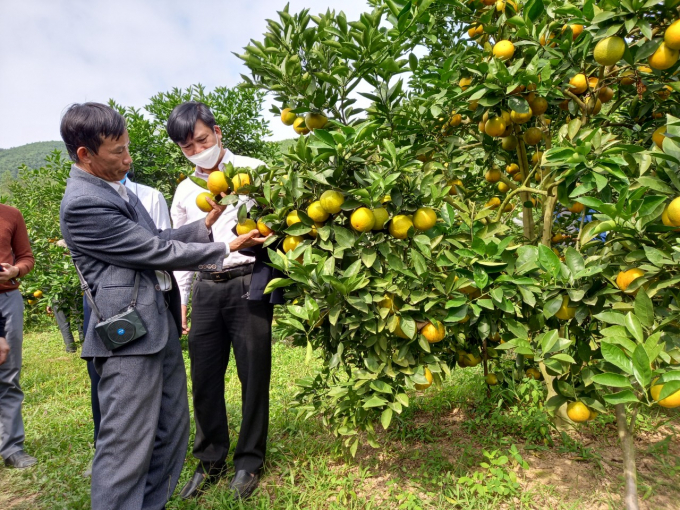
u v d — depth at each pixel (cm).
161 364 199
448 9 271
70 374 542
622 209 158
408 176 204
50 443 328
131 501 184
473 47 266
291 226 200
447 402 351
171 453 216
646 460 265
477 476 248
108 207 188
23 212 696
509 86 210
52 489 267
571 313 187
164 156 652
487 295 196
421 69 288
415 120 280
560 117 282
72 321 684
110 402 185
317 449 292
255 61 215
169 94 666
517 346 186
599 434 298
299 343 244
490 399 337
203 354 257
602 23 175
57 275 574
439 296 203
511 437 293
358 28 219
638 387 177
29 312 962
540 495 236
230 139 684
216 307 254
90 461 295
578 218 309
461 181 328
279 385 432
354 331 213
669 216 152
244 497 243
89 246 187
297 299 235
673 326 163
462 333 225
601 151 175
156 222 322
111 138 187
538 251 184
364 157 213
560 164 183
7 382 299
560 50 228
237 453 257
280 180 211
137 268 194
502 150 309
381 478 262
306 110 219
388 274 203
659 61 175
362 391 216
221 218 268
